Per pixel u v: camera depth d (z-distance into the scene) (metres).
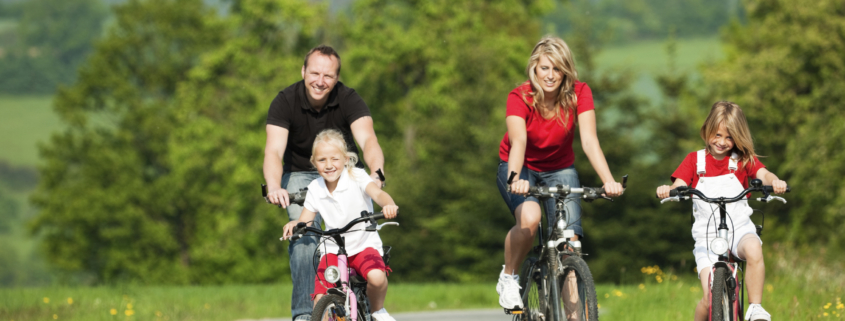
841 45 60.00
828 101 60.03
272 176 10.59
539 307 11.02
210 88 71.88
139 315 22.78
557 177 11.58
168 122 74.38
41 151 76.00
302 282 10.87
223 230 72.38
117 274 76.69
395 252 72.56
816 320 15.41
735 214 10.90
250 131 70.00
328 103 11.21
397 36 69.69
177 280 73.88
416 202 72.12
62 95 75.44
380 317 10.34
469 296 34.16
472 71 71.00
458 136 71.44
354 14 72.62
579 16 68.31
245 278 73.38
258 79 71.88
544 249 10.97
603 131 65.06
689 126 66.38
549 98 11.10
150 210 75.06
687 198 11.07
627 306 19.75
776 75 62.31
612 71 67.31
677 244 63.38
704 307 10.95
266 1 70.00
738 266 10.73
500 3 72.44
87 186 74.25
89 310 23.67
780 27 64.12
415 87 73.94
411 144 76.00
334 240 10.12
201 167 72.75
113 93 73.94
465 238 70.38
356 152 11.46
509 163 10.84
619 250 63.41
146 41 76.81
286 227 9.80
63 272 77.31
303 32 70.31
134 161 74.25
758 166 11.07
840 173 55.78
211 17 77.00
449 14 71.81
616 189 10.20
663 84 69.12
